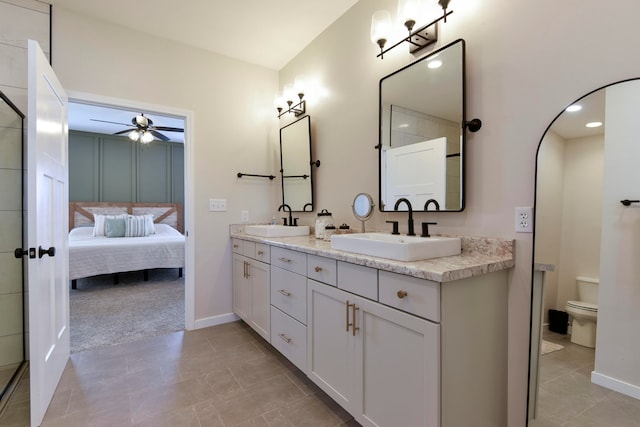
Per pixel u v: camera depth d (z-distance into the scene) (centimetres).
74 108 431
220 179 292
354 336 146
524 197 137
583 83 121
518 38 139
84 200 548
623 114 113
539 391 133
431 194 173
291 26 251
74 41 230
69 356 226
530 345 135
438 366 111
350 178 232
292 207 297
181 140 609
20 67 212
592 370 121
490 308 132
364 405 141
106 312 326
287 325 201
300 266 187
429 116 174
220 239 293
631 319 113
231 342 254
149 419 160
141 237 504
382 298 132
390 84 197
